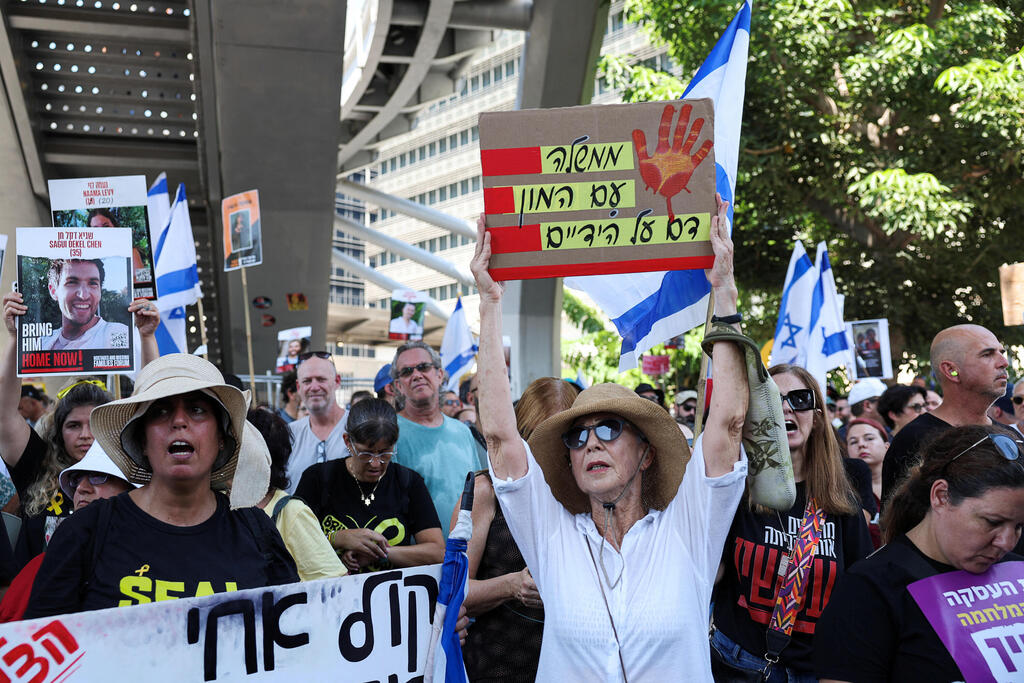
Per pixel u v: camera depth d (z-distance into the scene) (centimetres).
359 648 308
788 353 827
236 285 2128
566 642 275
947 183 1471
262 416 382
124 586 269
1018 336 1606
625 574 276
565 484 296
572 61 1875
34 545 406
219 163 1917
